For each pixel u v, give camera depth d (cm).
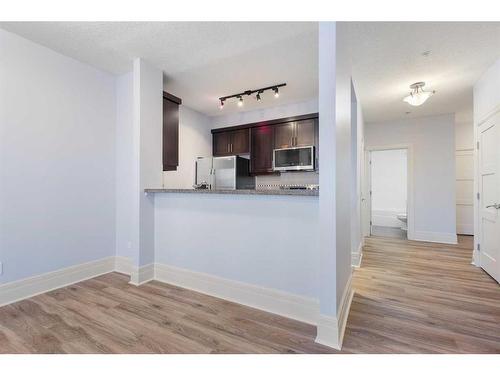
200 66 283
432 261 342
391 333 174
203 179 428
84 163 276
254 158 440
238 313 200
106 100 299
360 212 376
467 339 167
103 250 294
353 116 327
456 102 396
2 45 214
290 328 179
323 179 165
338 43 172
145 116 270
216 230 233
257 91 356
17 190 223
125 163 300
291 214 195
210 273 236
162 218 271
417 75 297
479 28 209
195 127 458
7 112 217
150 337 168
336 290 162
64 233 258
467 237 506
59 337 168
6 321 188
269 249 205
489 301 222
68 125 262
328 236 163
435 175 464
